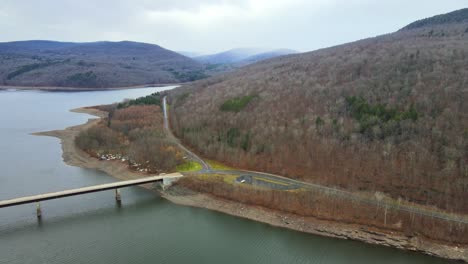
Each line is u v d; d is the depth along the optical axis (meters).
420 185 97.38
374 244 85.19
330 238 88.75
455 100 114.31
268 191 105.50
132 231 93.12
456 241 81.88
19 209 105.75
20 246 85.38
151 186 123.50
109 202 111.94
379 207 92.62
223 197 109.81
